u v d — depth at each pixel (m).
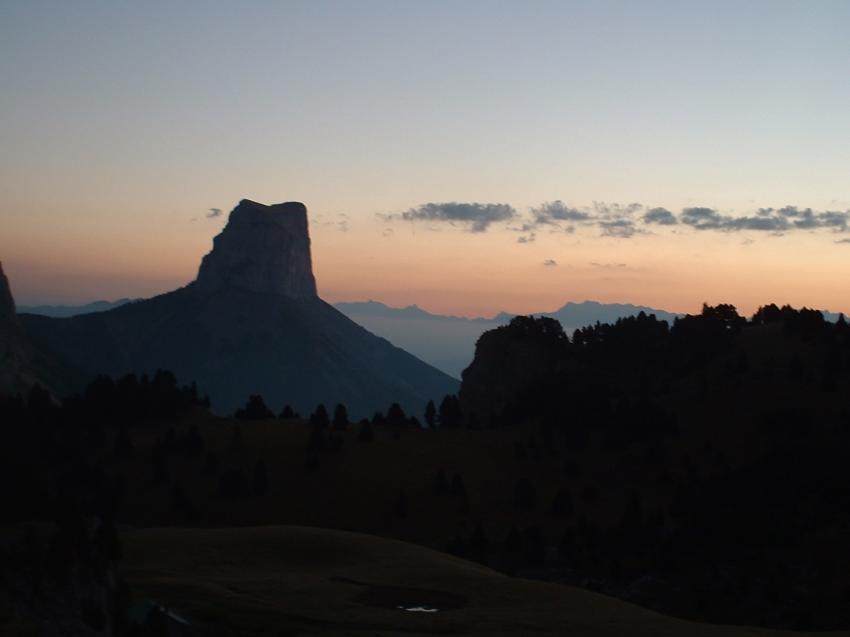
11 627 53.00
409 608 77.69
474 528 152.38
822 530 121.94
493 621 72.88
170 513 160.00
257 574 87.19
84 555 63.41
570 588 86.81
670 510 149.50
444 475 167.50
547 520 156.12
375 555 97.19
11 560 58.88
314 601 77.12
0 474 80.00
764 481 140.50
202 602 74.25
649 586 118.69
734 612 108.88
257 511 162.12
